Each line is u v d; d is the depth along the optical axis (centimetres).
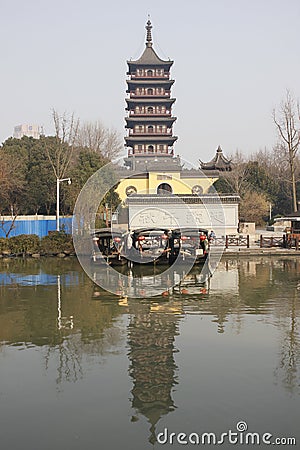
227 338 977
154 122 5328
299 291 1514
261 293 1478
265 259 2573
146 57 5478
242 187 5112
